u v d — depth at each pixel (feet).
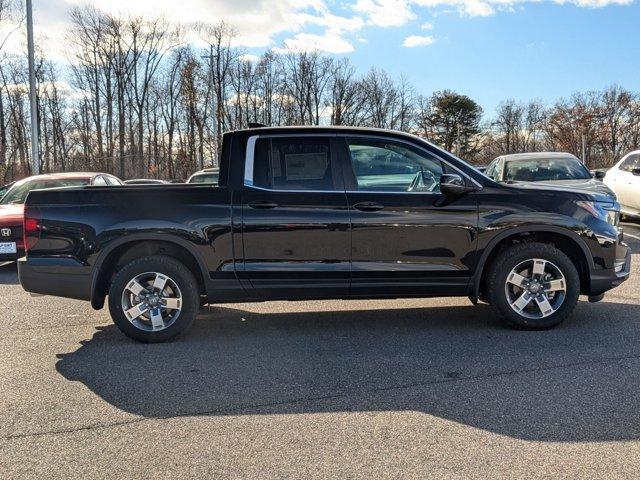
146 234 16.22
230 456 9.84
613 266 17.24
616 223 17.97
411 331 17.44
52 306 22.03
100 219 16.31
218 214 16.26
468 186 16.80
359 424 11.00
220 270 16.39
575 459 9.48
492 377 13.32
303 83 202.08
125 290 16.48
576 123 201.67
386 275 16.57
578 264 17.66
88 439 10.59
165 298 16.65
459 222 16.56
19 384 13.51
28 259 16.56
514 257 16.78
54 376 14.02
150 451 10.09
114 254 16.81
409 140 16.89
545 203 16.89
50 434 10.82
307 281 16.52
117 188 16.63
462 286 16.93
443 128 273.13
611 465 9.27
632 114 192.95
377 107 225.76
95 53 152.35
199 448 10.16
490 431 10.57
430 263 16.63
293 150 16.66
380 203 16.38
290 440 10.39
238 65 182.60
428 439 10.31
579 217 16.90
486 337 16.58
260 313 20.26
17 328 18.81
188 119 164.35
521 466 9.29
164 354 15.66
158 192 16.53
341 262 16.44
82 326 18.95
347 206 16.34
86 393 12.87
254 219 16.24
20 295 24.35
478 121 270.46
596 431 10.47
